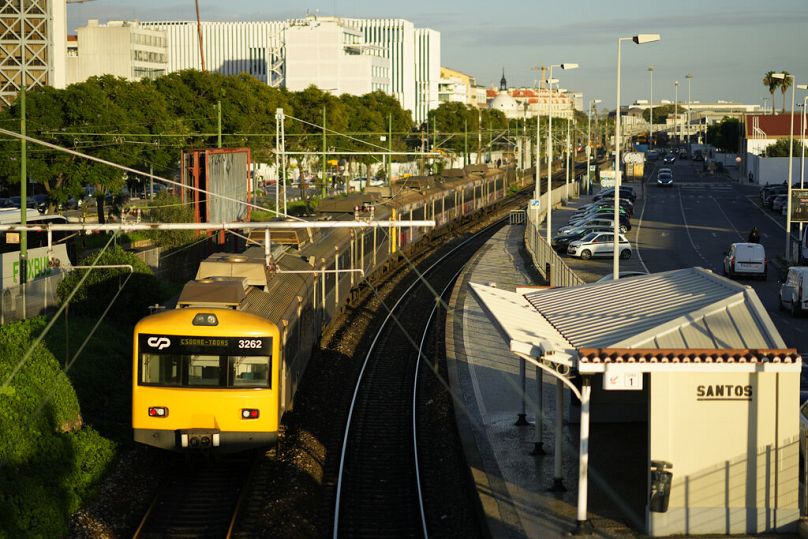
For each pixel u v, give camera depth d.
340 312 40.03
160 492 20.38
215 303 21.86
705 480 17.27
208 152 44.34
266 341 21.36
